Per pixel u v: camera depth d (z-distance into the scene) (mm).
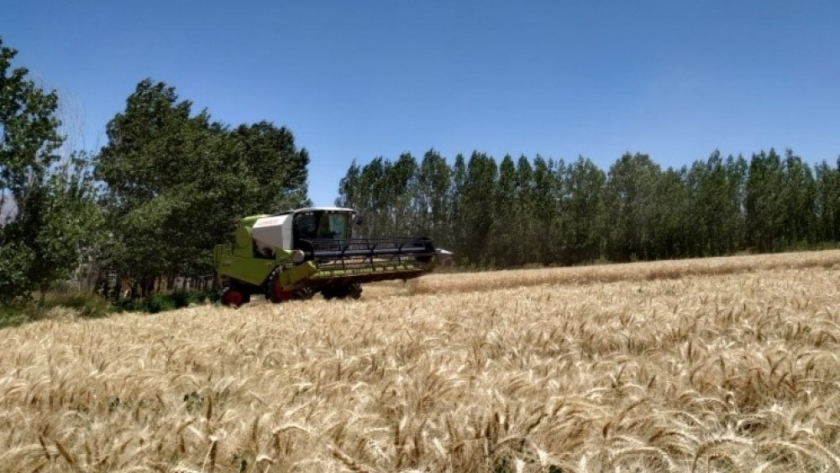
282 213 17828
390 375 4797
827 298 9031
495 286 28094
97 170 23781
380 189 58688
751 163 70812
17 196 17844
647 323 7090
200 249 27750
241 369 5531
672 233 59531
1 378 4707
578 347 6152
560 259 58656
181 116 30547
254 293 18203
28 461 3062
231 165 29359
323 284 16797
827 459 2789
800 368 4195
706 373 4234
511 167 58750
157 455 3146
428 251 18359
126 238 25750
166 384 4730
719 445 2805
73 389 4500
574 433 3125
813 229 64125
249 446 3213
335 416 3545
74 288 25438
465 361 5270
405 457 3107
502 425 3205
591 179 58906
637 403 3377
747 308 7801
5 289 16969
